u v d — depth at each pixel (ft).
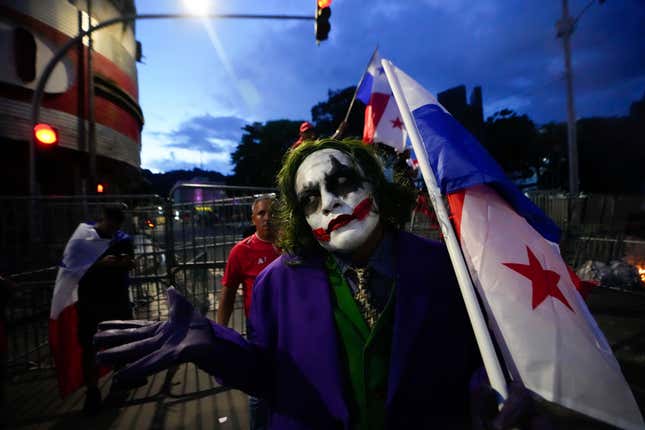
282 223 4.33
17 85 40.29
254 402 7.52
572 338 3.71
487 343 3.32
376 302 3.80
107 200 16.60
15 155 42.45
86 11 48.42
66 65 45.39
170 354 3.27
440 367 3.58
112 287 11.80
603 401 3.52
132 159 60.90
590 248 27.25
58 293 11.23
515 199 4.20
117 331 3.60
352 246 3.69
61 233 15.88
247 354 3.71
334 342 3.60
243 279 9.20
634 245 25.81
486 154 4.31
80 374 11.52
